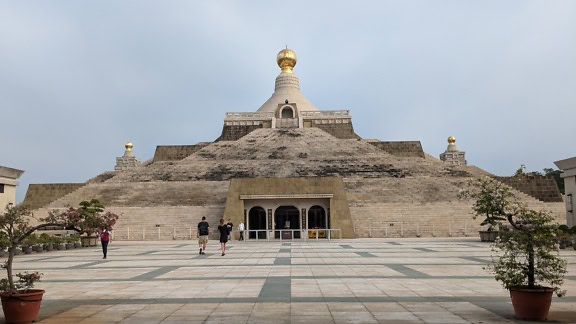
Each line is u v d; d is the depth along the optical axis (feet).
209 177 198.29
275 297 40.55
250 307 36.37
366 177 194.90
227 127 283.59
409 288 44.75
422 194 173.17
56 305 38.22
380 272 57.00
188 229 151.64
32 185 225.76
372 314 33.55
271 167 205.98
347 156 220.43
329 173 198.70
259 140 245.24
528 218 34.47
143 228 151.23
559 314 33.14
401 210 157.17
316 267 63.10
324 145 235.40
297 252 89.92
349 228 144.36
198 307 36.70
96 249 108.06
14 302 31.99
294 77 339.98
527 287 32.50
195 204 170.81
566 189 115.85
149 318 33.12
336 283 48.26
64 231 134.92
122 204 172.76
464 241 121.08
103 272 60.85
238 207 148.87
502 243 38.65
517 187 199.21
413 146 258.78
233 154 227.61
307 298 39.91
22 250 95.30
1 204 116.57
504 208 50.08
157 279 53.31
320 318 32.37
